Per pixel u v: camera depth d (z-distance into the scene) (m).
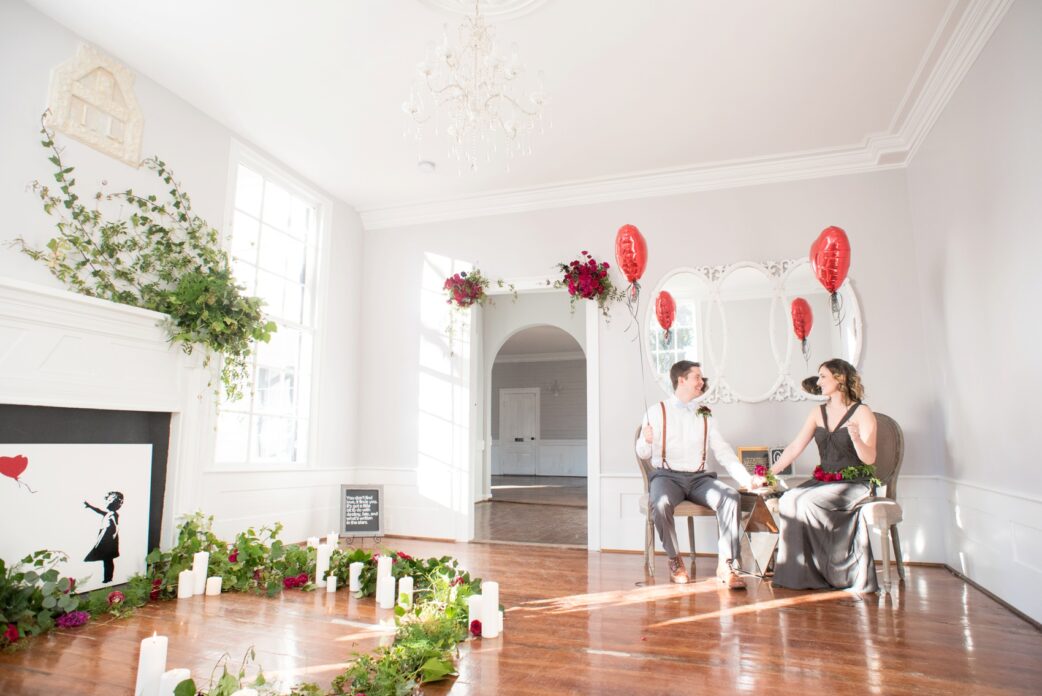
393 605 2.90
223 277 3.78
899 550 3.46
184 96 3.86
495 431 14.52
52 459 2.90
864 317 4.33
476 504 7.77
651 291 4.83
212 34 3.27
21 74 2.98
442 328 5.36
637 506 4.61
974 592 3.22
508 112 3.99
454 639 2.32
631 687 1.94
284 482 4.57
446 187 5.18
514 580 3.53
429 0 3.00
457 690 1.91
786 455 3.60
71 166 3.19
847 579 3.26
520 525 5.91
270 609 2.85
